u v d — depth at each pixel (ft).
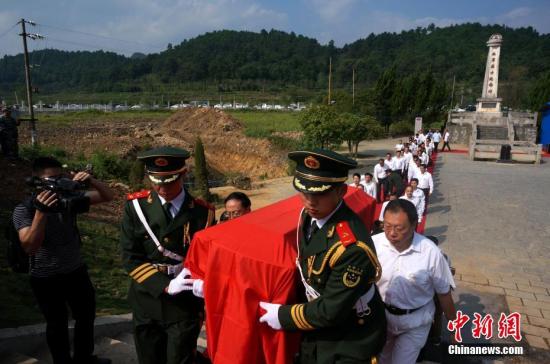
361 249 6.77
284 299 7.23
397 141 116.78
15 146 43.86
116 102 308.81
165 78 438.81
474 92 299.38
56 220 10.20
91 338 11.35
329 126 76.23
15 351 11.98
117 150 82.64
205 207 9.99
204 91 371.15
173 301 9.11
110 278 22.03
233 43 642.22
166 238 9.34
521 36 484.33
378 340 7.60
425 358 13.94
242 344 7.26
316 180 6.83
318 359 7.57
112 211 39.04
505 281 23.36
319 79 403.34
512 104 208.64
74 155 72.33
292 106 259.19
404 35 572.92
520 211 39.29
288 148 97.76
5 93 365.61
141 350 9.71
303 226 7.70
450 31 528.63
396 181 37.60
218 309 7.65
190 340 9.26
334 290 6.69
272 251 7.47
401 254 9.87
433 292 10.13
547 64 302.04
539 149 71.46
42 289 10.27
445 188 50.67
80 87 457.68
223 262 7.61
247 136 110.11
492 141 78.38
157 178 8.95
